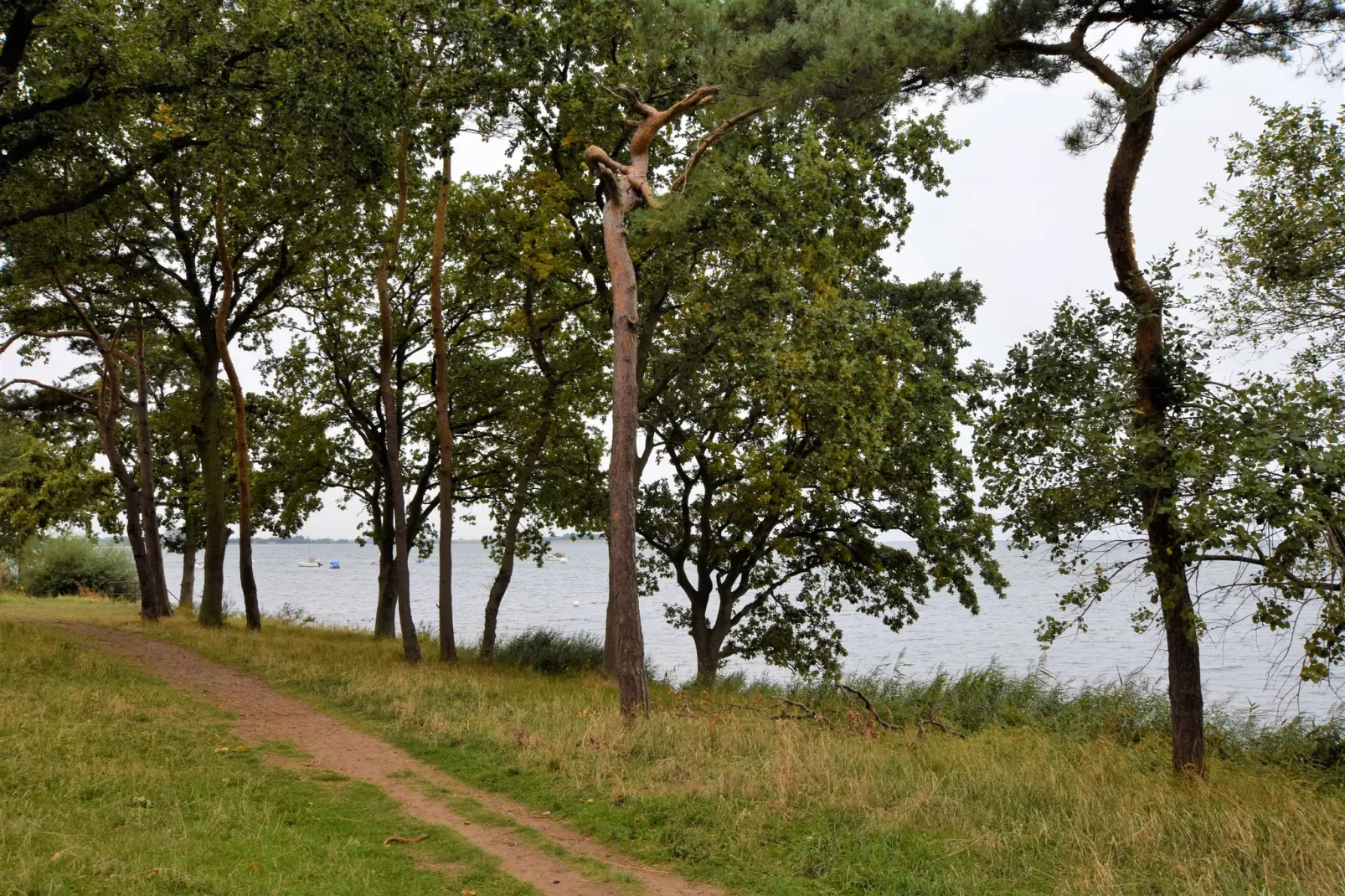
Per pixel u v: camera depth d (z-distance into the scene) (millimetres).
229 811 6996
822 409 16344
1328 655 7488
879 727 12070
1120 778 9039
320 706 12844
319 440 24344
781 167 16844
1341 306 10828
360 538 29234
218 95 14328
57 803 6652
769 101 10883
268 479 25453
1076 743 11711
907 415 17797
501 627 50281
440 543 19438
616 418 12258
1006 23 9414
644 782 8367
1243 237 11164
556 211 17750
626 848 6836
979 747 10695
